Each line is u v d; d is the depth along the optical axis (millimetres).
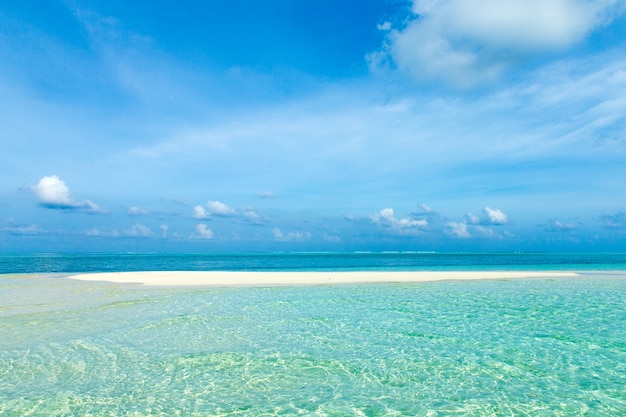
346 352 11023
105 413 7320
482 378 9078
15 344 11664
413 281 28609
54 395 8109
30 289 23516
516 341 12125
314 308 17578
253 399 7977
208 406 7633
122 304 18328
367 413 7332
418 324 14422
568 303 18969
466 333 13094
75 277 31188
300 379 9047
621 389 8422
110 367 9773
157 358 10477
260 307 17688
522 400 7895
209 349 11273
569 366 9844
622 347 11445
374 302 19125
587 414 7289
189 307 17672
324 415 7250
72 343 11797
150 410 7453
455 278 30828
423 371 9547
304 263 68688
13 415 7203
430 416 7207
